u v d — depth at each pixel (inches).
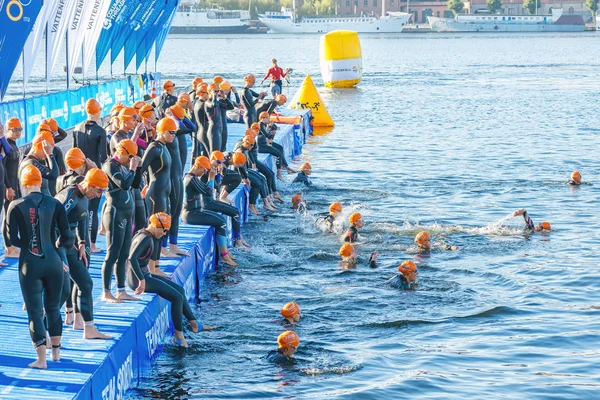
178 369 456.8
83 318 405.7
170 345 490.3
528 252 704.4
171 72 2935.5
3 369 369.7
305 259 687.7
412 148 1346.0
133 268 462.3
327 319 542.3
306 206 872.9
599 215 848.9
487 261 677.3
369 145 1389.0
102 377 376.5
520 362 470.3
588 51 4744.1
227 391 428.5
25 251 362.3
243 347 491.8
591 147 1338.6
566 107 1964.8
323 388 433.1
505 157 1238.3
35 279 363.3
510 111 1894.7
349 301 577.6
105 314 442.0
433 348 491.8
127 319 434.3
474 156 1250.6
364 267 661.3
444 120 1738.4
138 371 435.8
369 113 1876.2
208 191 658.2
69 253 396.5
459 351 486.9
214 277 637.9
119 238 452.4
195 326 511.8
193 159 853.8
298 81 2723.9
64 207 369.7
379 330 523.2
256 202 905.5
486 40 6609.3
